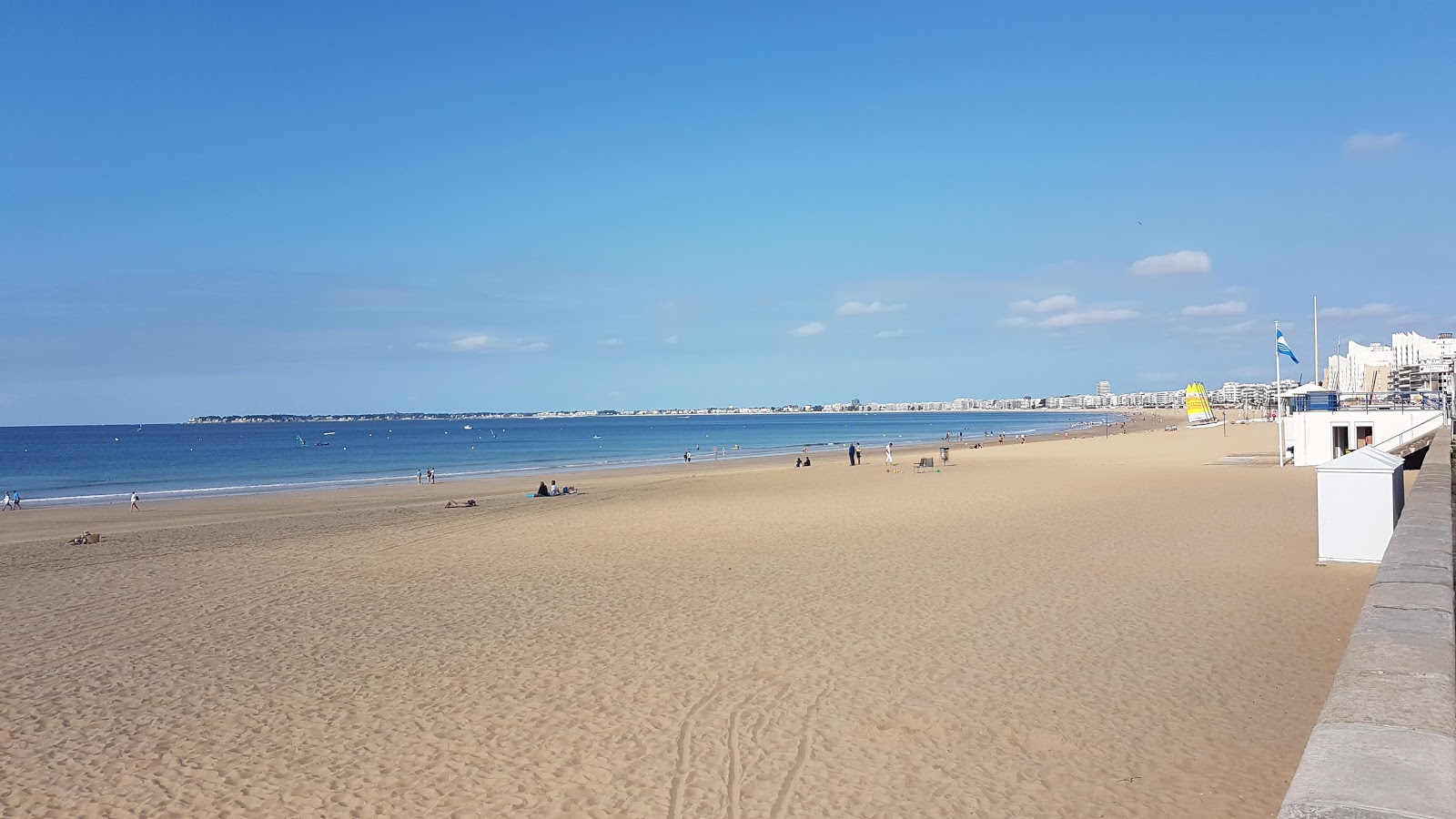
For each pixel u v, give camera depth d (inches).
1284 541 697.6
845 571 650.2
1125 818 254.4
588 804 277.1
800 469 2101.4
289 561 795.4
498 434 7268.7
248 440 6658.5
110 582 709.3
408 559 788.6
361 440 6067.9
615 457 3467.0
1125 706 344.8
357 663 446.6
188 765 319.0
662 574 664.4
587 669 422.6
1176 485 1242.6
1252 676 374.6
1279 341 1541.6
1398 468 595.8
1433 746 120.1
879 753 309.0
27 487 2351.1
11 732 358.6
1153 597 524.7
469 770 307.6
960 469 1846.7
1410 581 235.0
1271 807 255.9
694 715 353.7
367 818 272.7
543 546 839.1
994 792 275.6
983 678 386.6
